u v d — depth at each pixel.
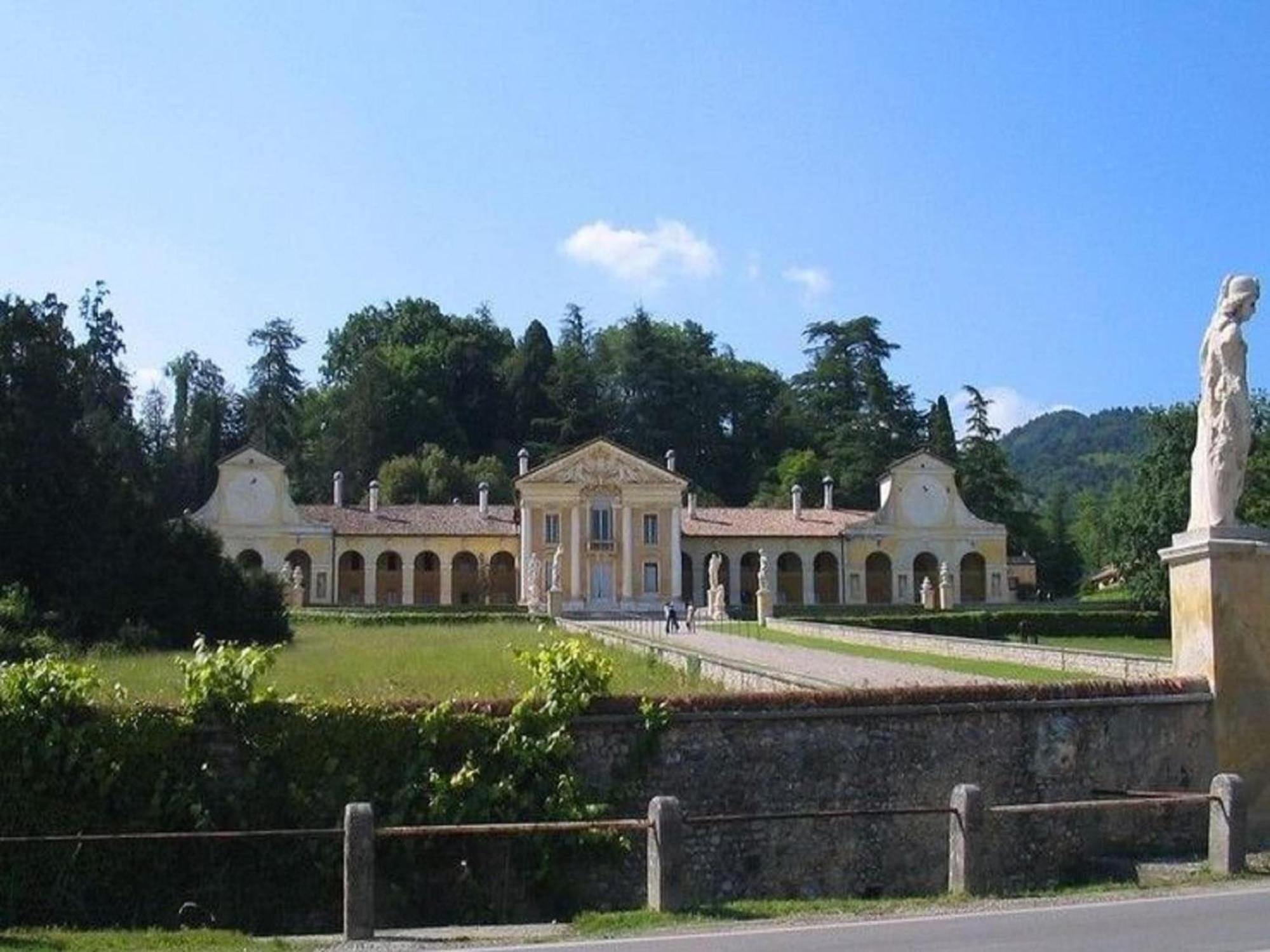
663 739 17.73
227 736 16.44
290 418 145.12
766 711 18.12
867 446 135.50
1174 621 20.27
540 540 103.06
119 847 15.82
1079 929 12.10
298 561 100.19
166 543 50.72
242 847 16.12
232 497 99.25
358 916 13.00
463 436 139.25
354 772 16.58
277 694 16.75
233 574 51.78
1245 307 19.06
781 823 17.91
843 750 18.33
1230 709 19.08
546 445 140.38
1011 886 17.50
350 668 30.83
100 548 48.22
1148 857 18.23
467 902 16.50
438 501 122.62
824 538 107.19
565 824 13.91
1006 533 113.81
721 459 148.38
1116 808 18.81
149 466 94.56
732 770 17.91
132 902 15.77
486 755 16.98
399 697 18.86
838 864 17.97
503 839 16.72
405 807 16.50
